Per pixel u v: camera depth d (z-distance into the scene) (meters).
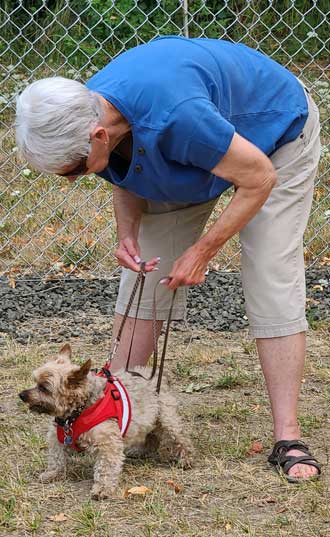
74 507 4.66
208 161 4.40
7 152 9.97
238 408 6.04
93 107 4.26
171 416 5.12
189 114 4.29
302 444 5.09
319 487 4.84
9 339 7.30
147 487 4.86
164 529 4.45
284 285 5.00
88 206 9.50
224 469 5.09
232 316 7.85
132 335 5.44
